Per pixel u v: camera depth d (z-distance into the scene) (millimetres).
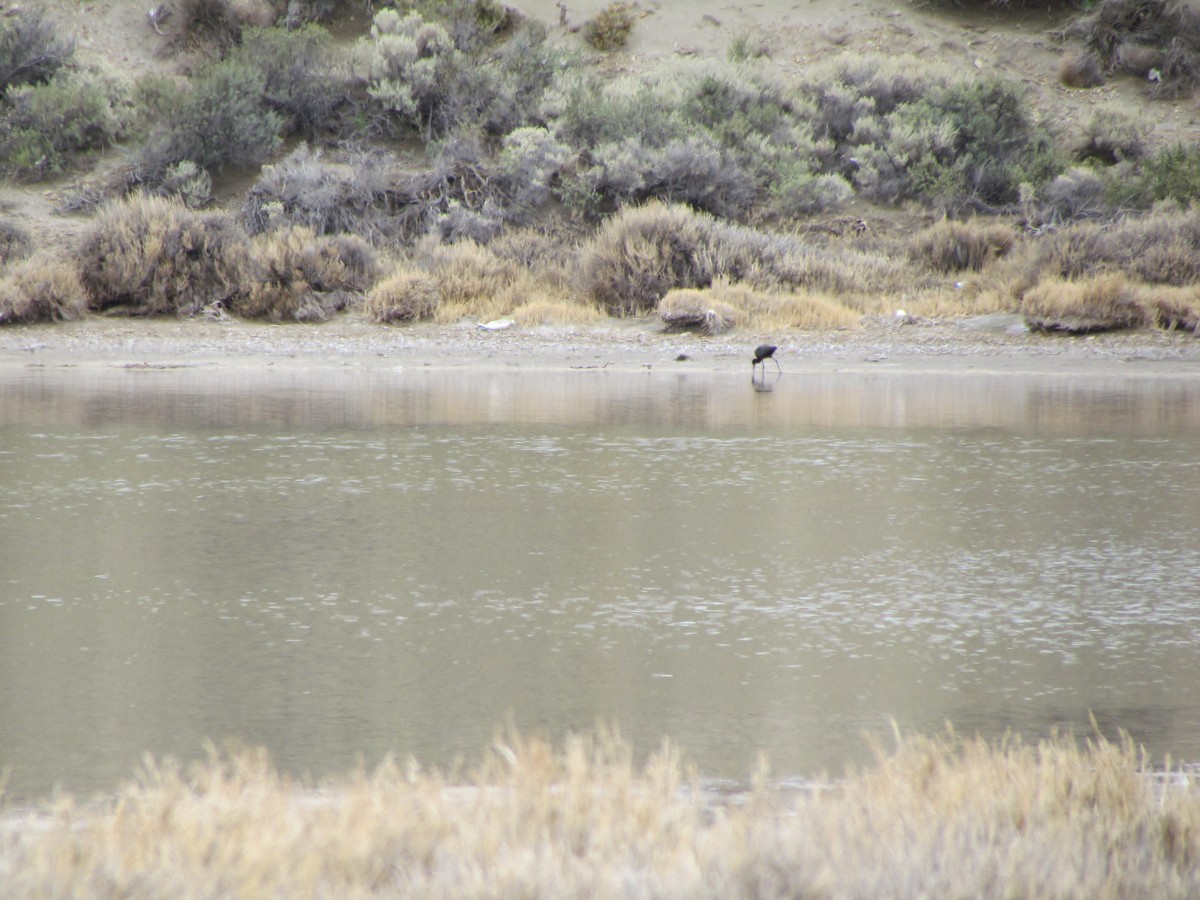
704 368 88562
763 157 137125
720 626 29469
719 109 144125
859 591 32812
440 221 122812
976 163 138000
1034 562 36094
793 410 69062
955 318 104125
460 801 16844
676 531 39906
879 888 13578
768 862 13953
